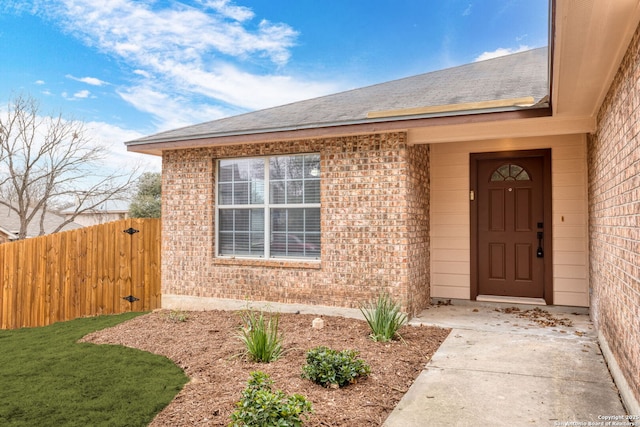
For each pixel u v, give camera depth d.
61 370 4.70
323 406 3.54
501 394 3.82
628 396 3.44
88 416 3.52
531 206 7.45
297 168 7.29
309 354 4.22
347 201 6.77
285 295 7.16
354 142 6.75
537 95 5.75
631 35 3.25
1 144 18.84
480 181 7.74
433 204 7.91
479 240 7.74
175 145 7.64
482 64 9.77
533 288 7.44
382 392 3.88
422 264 7.31
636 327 3.18
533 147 7.30
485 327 6.06
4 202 19.41
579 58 3.69
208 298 7.76
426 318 6.63
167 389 4.05
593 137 5.91
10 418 3.50
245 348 5.15
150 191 21.83
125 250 8.46
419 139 6.43
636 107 3.16
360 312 6.62
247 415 2.90
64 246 8.08
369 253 6.62
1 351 5.71
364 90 9.52
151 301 8.56
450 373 4.33
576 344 5.21
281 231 7.41
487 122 5.75
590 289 6.55
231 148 7.63
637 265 3.17
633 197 3.30
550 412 3.46
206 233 7.80
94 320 7.72
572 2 2.78
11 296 7.68
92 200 20.67
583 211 6.98
